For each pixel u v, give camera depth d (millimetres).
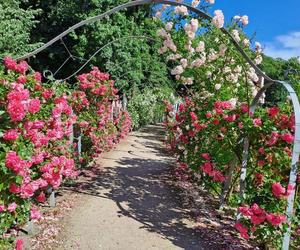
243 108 5418
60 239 4531
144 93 21406
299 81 6270
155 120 25094
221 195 6270
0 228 3621
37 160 4137
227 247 4703
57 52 17219
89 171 8406
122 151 11906
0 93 3578
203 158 6441
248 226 4387
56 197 6215
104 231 4902
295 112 4062
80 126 7305
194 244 4746
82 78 8102
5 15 14086
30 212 4312
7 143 3500
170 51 7094
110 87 8742
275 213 4168
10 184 3496
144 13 18281
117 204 6121
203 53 7000
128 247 4480
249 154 5145
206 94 7281
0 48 13109
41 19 17672
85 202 6059
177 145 10469
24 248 4176
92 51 16188
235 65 7082
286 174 4648
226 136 5676
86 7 16203
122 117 13586
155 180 8156
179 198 6832
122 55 16562
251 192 4648
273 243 4402
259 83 7598
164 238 4855
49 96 4719
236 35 6785
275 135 4672
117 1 16375
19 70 4293
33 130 3932
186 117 8305
